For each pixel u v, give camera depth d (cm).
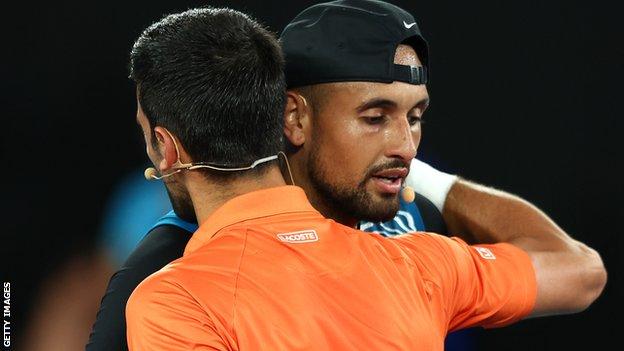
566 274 691
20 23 1516
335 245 564
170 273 532
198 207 580
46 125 1510
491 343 1538
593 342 1557
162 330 515
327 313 534
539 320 1548
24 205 1483
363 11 639
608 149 1566
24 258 1455
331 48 637
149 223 1462
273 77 573
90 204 1487
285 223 562
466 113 1570
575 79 1572
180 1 1528
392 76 628
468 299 633
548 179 1572
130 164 1506
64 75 1519
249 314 517
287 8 1546
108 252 1459
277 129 580
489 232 779
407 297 569
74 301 1441
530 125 1576
